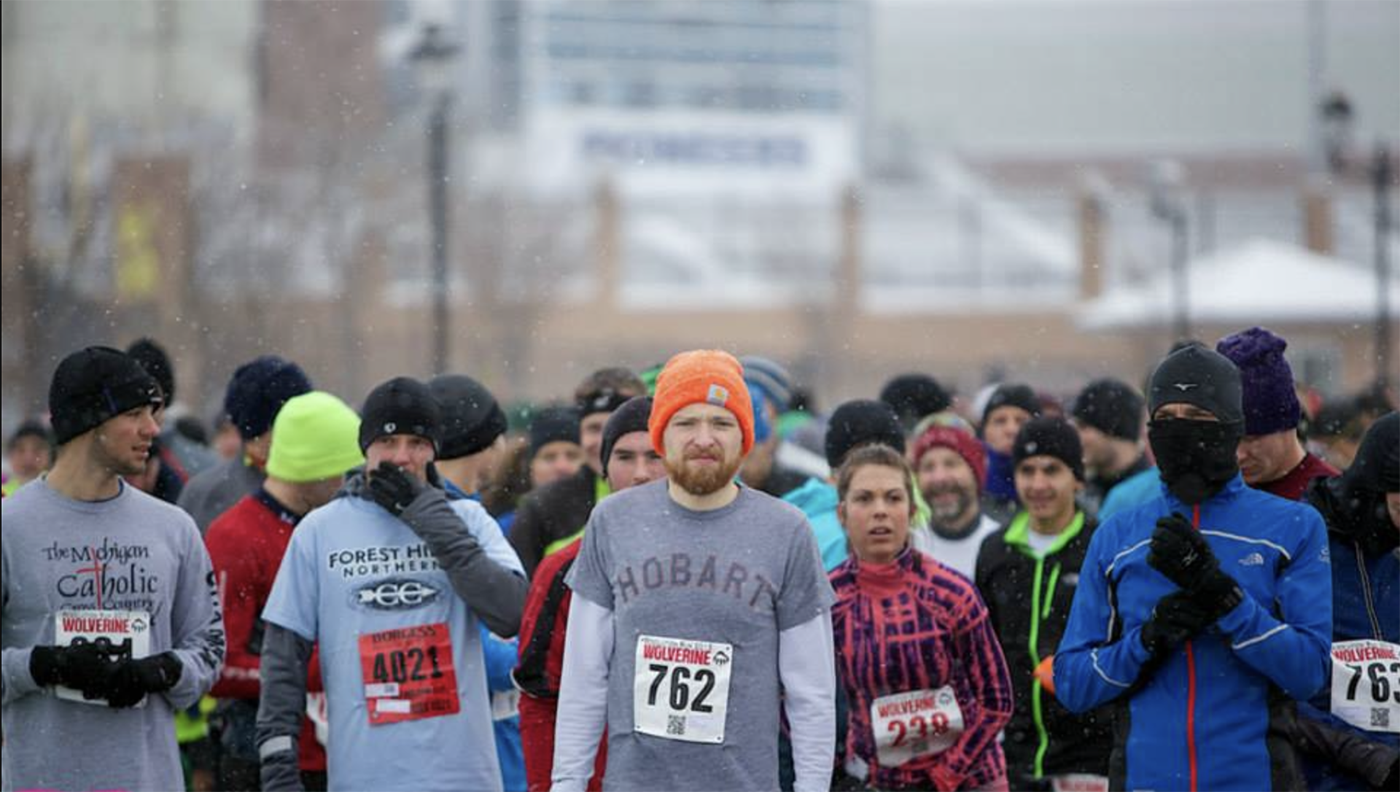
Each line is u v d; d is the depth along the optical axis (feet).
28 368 177.78
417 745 43.78
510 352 385.70
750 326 453.17
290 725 43.47
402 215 331.98
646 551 38.42
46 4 245.04
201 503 57.98
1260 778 37.50
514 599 44.01
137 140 258.16
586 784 38.75
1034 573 54.49
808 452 84.69
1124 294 231.91
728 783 37.45
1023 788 53.93
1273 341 43.52
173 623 44.86
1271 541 38.17
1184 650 38.17
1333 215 422.41
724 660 37.68
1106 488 69.36
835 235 487.20
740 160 645.92
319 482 51.47
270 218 277.03
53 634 43.06
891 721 47.52
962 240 479.00
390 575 44.32
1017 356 442.50
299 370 58.18
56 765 42.78
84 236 206.28
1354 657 41.16
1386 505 40.98
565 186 485.97
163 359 62.90
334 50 332.80
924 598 47.60
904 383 74.13
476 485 55.98
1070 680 39.29
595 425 55.26
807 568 38.60
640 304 453.99
